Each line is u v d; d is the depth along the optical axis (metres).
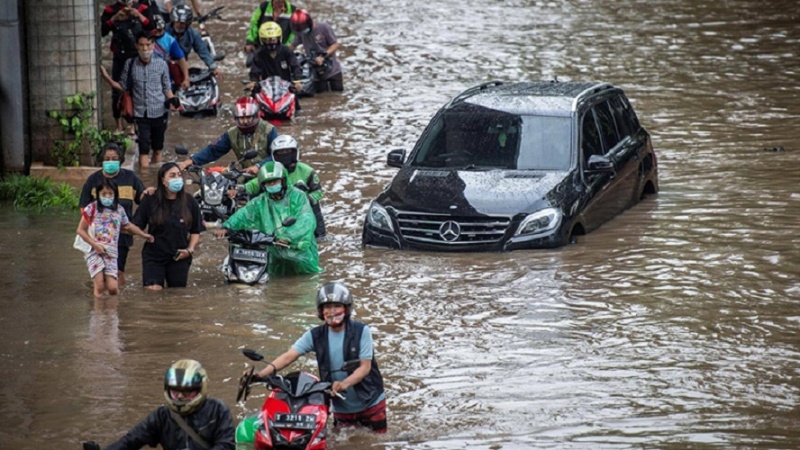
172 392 22.97
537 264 42.16
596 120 49.06
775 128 64.94
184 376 22.94
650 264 41.66
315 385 26.02
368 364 27.09
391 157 47.47
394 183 46.88
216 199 48.22
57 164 55.09
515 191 44.91
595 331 35.03
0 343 34.56
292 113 67.88
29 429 28.30
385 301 38.47
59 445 27.38
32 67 54.50
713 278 39.91
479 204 44.53
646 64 84.38
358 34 99.44
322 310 27.02
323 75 76.50
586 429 27.92
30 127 54.78
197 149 62.16
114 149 40.75
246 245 41.44
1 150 54.34
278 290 40.34
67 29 54.53
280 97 67.56
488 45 93.19
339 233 47.59
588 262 42.19
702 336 34.41
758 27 99.12
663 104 71.38
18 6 53.75
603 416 28.72
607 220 47.62
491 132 47.72
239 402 29.86
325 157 59.97
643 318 36.06
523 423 28.36
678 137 63.22
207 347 34.12
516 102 48.88
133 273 43.06
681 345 33.69
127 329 35.84
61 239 46.94
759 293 38.25
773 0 113.44
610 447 26.81
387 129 66.31
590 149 47.72
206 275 42.88
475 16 108.50
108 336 35.16
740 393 30.08
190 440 23.44
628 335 34.59
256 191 44.38
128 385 31.12
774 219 47.34
